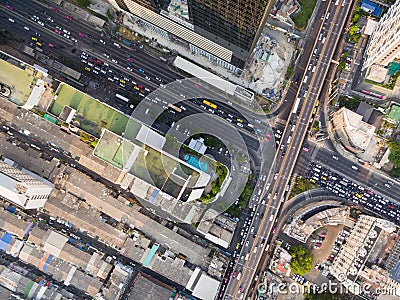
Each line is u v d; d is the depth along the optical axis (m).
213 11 197.88
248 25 194.25
